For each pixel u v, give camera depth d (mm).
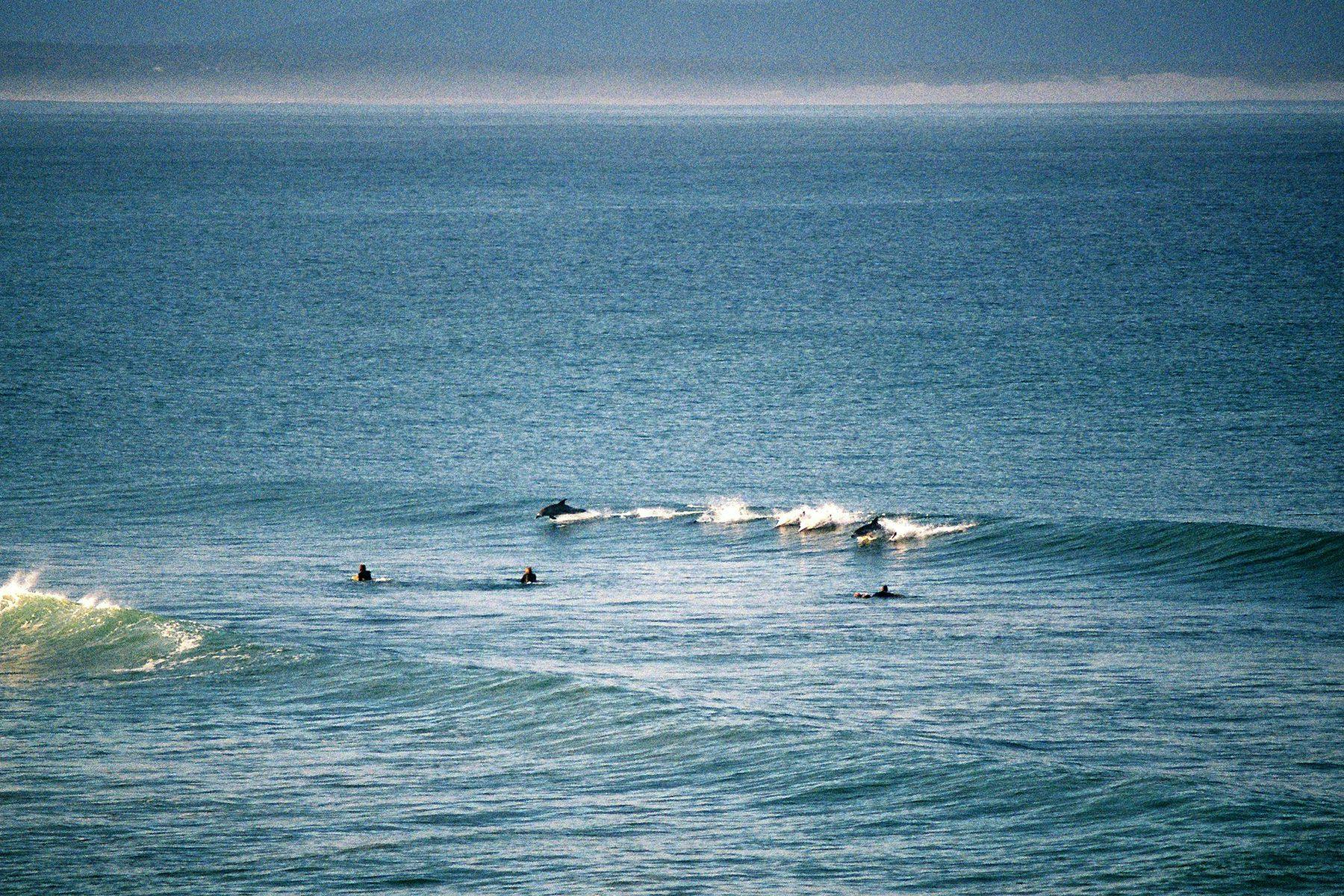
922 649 109938
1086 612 123000
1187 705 93062
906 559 147500
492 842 74438
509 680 100375
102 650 112062
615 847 73562
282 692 101062
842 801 78250
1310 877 67688
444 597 132375
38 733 92625
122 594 133250
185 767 86000
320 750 88625
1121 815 74625
